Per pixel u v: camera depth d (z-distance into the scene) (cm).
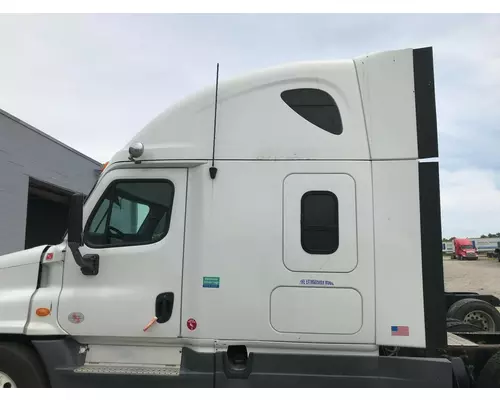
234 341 332
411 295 320
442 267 319
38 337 357
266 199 342
